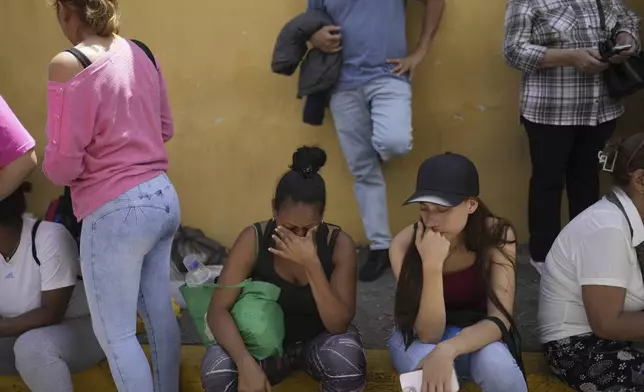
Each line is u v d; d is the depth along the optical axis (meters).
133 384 2.67
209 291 2.94
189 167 4.39
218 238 4.41
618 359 2.72
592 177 3.89
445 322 2.77
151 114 2.68
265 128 4.29
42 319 2.97
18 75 4.32
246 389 2.67
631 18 3.69
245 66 4.23
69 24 2.56
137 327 3.41
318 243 2.88
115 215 2.54
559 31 3.60
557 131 3.72
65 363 2.99
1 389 3.21
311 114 3.95
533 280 3.86
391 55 3.78
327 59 3.77
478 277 2.80
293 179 2.69
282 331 2.85
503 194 4.27
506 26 3.74
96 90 2.46
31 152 2.70
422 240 2.69
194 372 3.20
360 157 3.93
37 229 2.97
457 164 2.68
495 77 4.12
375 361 3.16
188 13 4.19
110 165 2.55
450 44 4.11
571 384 2.87
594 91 3.65
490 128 4.19
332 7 3.75
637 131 4.13
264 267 2.89
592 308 2.65
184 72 4.27
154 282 2.82
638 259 2.64
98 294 2.62
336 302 2.76
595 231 2.64
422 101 4.19
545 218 3.87
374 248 3.97
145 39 4.23
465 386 2.90
